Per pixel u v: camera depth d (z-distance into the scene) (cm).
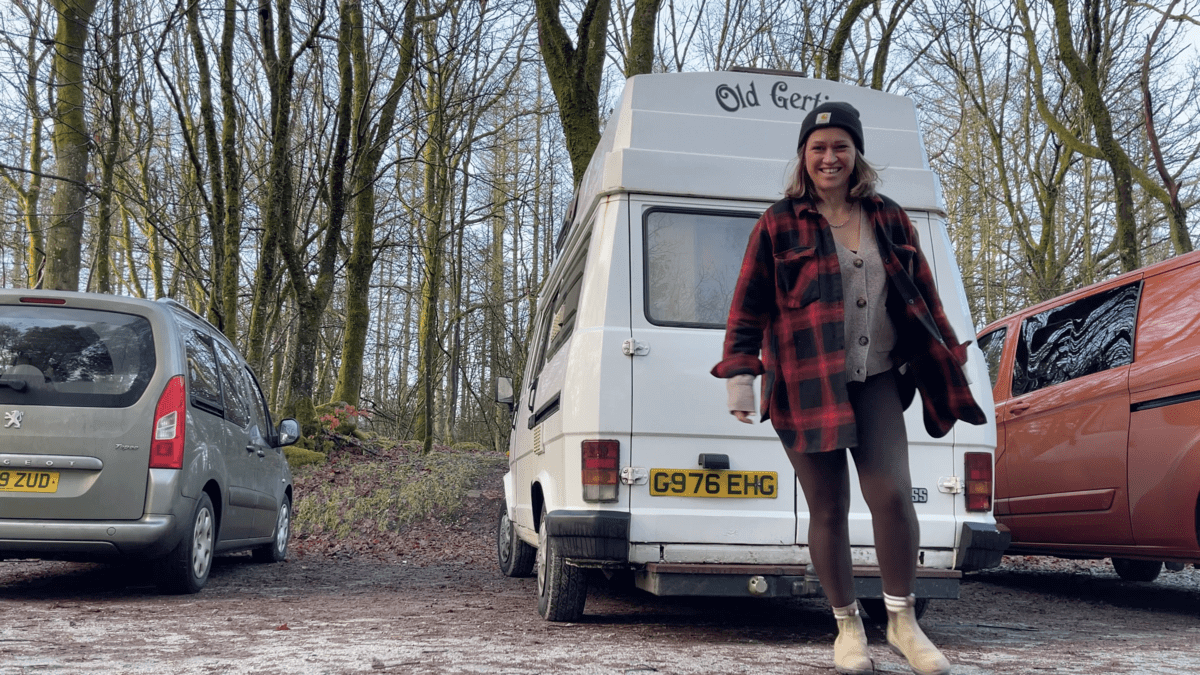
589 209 468
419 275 2731
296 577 736
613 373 403
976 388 425
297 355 1405
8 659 342
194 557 611
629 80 451
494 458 1537
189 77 1884
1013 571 820
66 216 1422
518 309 2950
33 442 552
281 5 1383
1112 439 563
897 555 269
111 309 591
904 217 290
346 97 1397
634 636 411
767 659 347
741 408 276
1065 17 1327
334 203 1424
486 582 715
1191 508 504
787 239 282
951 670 331
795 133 452
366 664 331
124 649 371
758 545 401
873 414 275
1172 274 561
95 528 552
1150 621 518
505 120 2103
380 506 1108
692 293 421
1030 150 2108
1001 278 2308
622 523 391
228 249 1524
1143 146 1886
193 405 607
